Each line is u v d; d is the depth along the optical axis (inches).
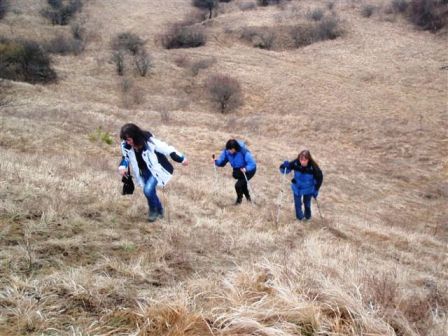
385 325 122.3
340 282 157.5
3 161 332.5
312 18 2689.5
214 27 2746.1
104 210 252.4
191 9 3154.5
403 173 986.7
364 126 1330.0
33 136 716.7
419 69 1941.4
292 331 118.0
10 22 2632.9
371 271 200.7
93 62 2094.0
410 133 1251.2
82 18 2851.9
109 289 149.2
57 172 347.9
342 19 2652.6
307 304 127.4
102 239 204.7
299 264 193.0
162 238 220.8
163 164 239.0
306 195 383.9
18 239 184.4
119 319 128.9
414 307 147.6
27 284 142.3
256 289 148.6
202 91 1889.8
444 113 1449.3
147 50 2422.5
